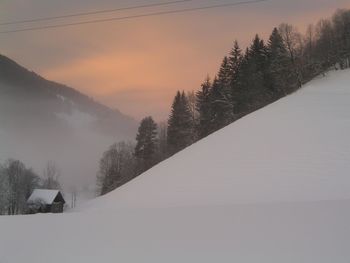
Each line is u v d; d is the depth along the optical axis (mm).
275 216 11562
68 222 12000
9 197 75812
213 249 9594
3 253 10086
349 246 9336
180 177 26266
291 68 82625
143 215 12375
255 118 37344
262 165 24734
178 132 85375
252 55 90875
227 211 12352
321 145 26266
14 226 11898
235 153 28141
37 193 68688
